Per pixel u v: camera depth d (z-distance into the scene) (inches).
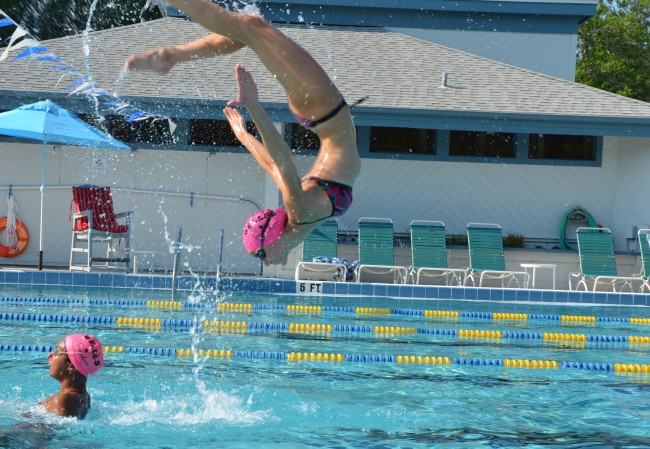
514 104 564.4
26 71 554.9
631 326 408.8
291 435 193.3
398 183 600.4
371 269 560.1
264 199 581.6
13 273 471.5
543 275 578.9
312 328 362.3
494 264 544.1
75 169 575.2
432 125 552.1
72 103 538.3
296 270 523.5
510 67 637.3
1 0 839.7
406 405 226.5
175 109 538.9
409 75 605.3
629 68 1108.5
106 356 282.4
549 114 549.3
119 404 214.8
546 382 265.6
